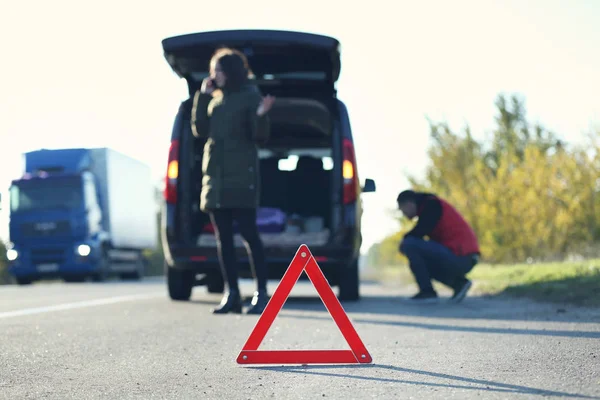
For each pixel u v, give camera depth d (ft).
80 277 84.23
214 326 22.95
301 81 33.73
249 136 26.43
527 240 57.47
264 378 14.01
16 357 16.79
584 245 55.26
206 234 33.73
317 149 36.60
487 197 59.98
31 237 77.61
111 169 83.35
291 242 31.91
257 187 26.50
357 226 31.96
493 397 11.73
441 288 42.75
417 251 33.09
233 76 26.40
